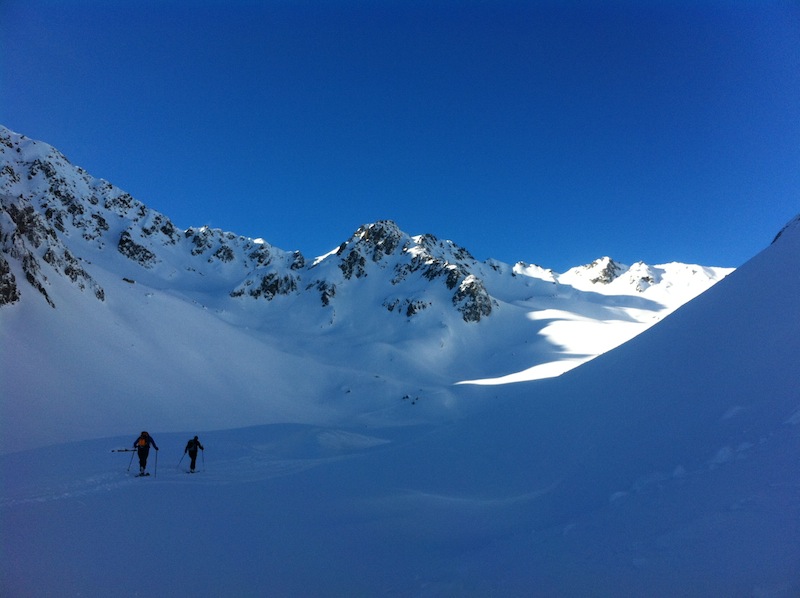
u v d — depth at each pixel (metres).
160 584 6.91
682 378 14.51
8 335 54.78
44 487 13.25
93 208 193.00
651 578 5.24
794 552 4.67
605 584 5.44
